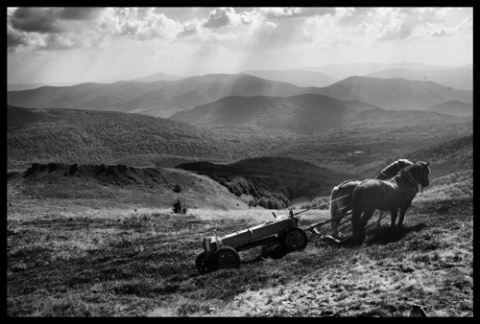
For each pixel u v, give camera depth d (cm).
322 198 5159
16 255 2323
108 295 1368
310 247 1577
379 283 1144
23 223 3556
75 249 2375
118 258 1995
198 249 1917
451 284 1056
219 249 1452
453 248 1309
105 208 10625
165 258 1819
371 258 1348
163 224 3161
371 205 1541
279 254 1549
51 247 2427
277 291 1199
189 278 1466
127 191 12788
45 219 3847
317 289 1173
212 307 1143
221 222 2980
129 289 1415
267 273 1352
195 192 14062
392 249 1400
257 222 2719
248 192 17588
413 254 1310
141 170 14362
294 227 1561
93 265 1917
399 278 1155
